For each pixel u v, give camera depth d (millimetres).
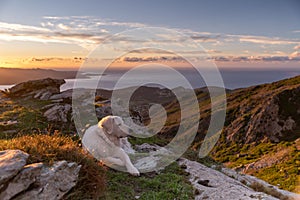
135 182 5676
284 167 23406
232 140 41062
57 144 4973
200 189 5816
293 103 47188
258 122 43344
